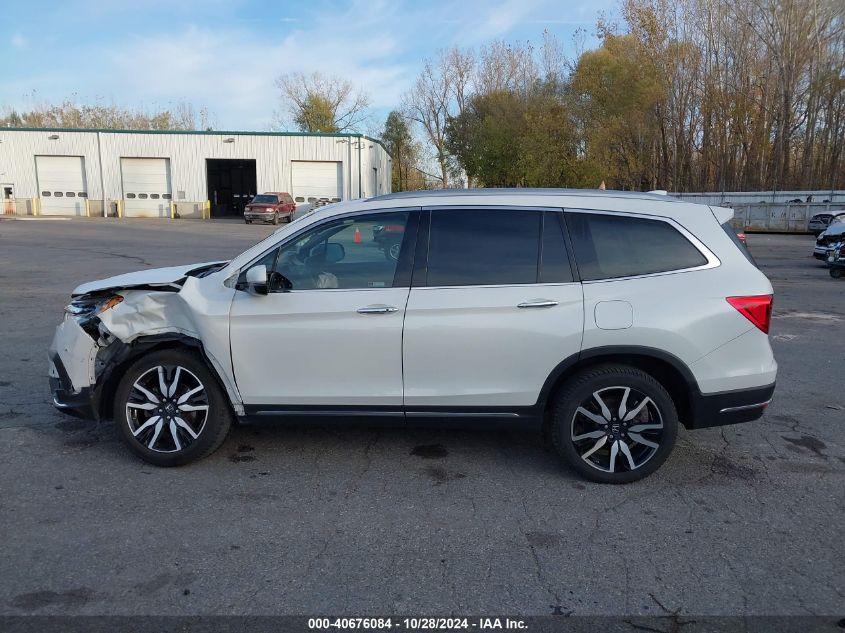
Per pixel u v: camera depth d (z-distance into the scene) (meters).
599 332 4.14
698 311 4.17
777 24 42.00
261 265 4.32
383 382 4.29
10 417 5.52
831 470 4.62
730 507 4.07
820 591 3.21
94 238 25.77
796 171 45.62
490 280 4.25
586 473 4.34
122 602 3.08
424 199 4.44
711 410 4.26
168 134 43.69
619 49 42.12
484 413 4.30
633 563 3.44
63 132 43.16
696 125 47.16
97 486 4.27
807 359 7.71
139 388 4.49
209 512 3.95
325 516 3.92
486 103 53.88
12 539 3.62
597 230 4.33
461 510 4.01
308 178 44.97
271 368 4.33
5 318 9.69
